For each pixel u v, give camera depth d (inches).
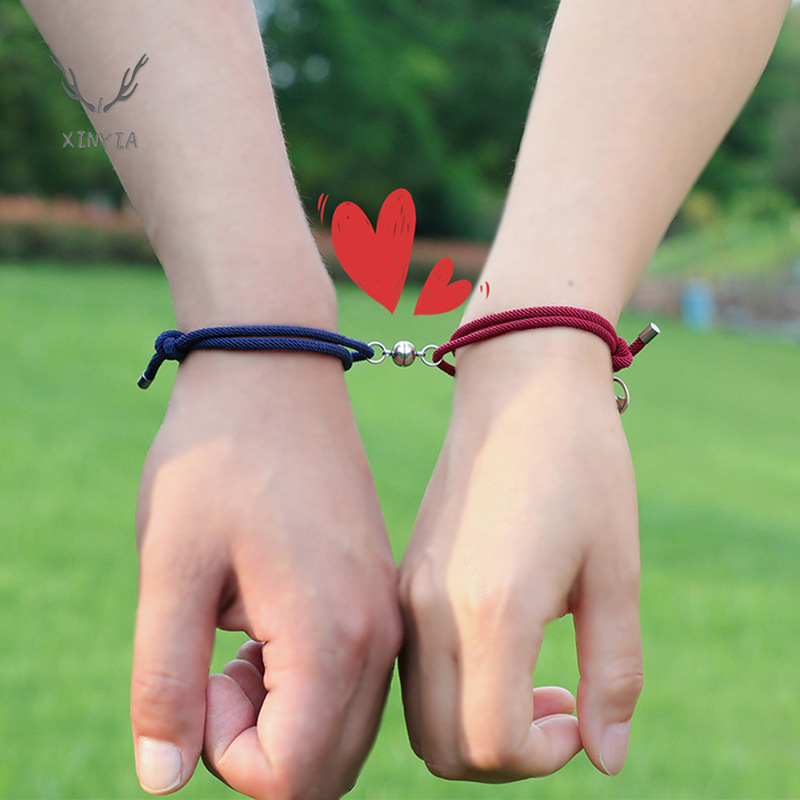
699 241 576.4
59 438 115.4
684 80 27.6
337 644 26.2
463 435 27.6
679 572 94.0
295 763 26.0
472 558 26.5
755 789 52.7
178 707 26.1
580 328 27.3
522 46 454.3
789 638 77.1
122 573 77.5
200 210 27.1
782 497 137.3
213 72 27.2
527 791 51.6
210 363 26.9
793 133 519.5
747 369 289.6
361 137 427.8
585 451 26.8
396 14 436.5
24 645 63.4
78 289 245.9
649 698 64.4
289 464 26.5
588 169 27.7
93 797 48.1
